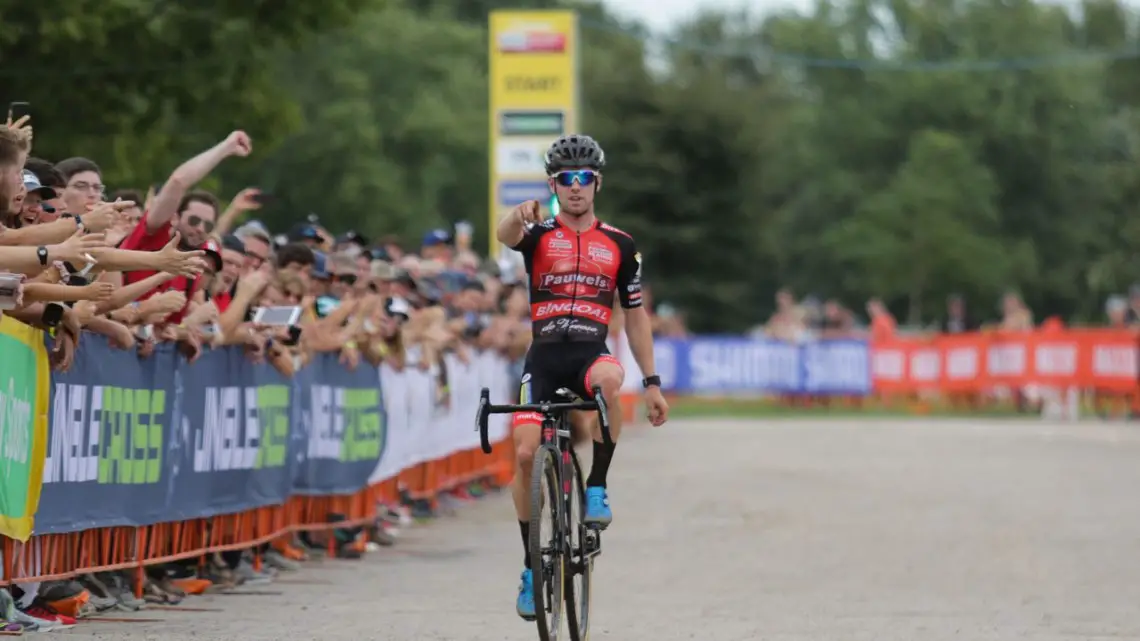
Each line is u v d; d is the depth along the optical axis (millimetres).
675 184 155250
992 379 84250
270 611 21266
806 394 91438
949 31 179750
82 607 20172
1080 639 19406
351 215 120375
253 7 50062
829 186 178750
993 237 168000
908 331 123062
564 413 18609
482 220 135875
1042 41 174625
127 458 20672
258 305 26000
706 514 35062
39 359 18453
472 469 40750
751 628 20234
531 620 17969
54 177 20906
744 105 157500
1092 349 79062
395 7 130375
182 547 22406
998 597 23062
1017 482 42281
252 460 24422
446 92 132500
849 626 20391
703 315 156250
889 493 39469
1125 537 30469
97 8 46125
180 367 22016
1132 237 173750
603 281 18547
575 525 18828
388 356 31266
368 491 29656
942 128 175375
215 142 56000
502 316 45281
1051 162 175125
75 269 19094
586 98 159625
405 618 20797
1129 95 193250
